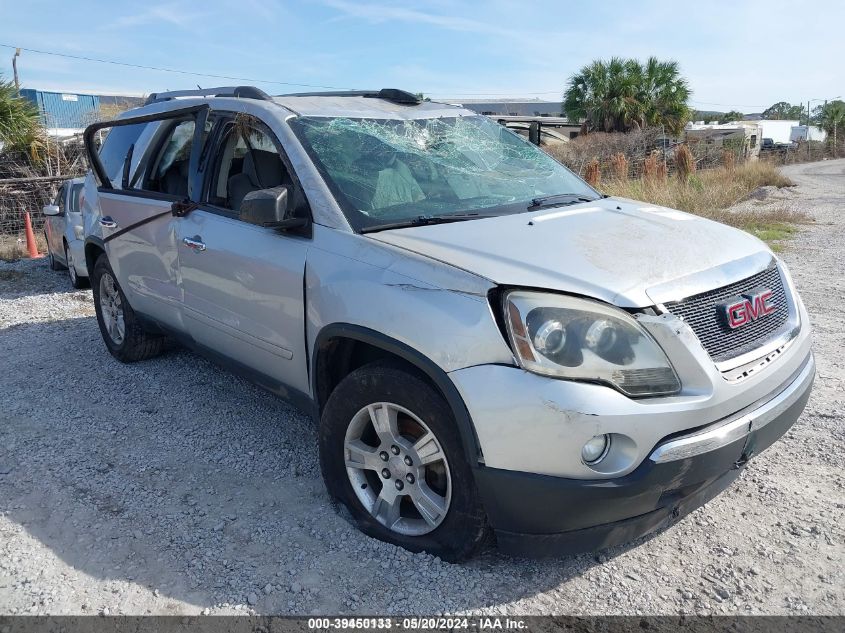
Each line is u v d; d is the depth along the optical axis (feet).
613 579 9.55
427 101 15.16
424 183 12.14
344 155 11.91
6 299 27.73
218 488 12.06
